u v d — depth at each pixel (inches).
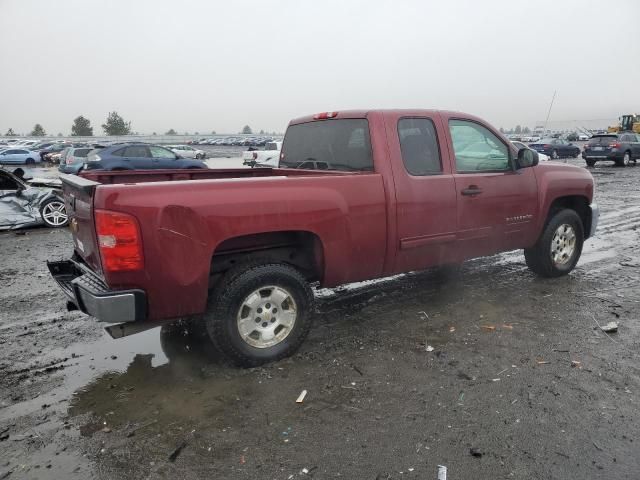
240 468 104.6
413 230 173.3
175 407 128.6
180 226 129.8
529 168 211.9
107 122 3870.6
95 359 158.6
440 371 144.7
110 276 125.3
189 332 179.0
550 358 151.6
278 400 131.0
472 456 106.7
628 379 138.1
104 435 117.1
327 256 155.5
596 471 101.3
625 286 222.5
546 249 224.7
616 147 1026.1
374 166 167.0
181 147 1504.7
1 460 108.5
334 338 169.9
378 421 120.3
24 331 182.5
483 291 217.6
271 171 217.5
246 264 147.8
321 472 102.7
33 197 404.5
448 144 184.1
